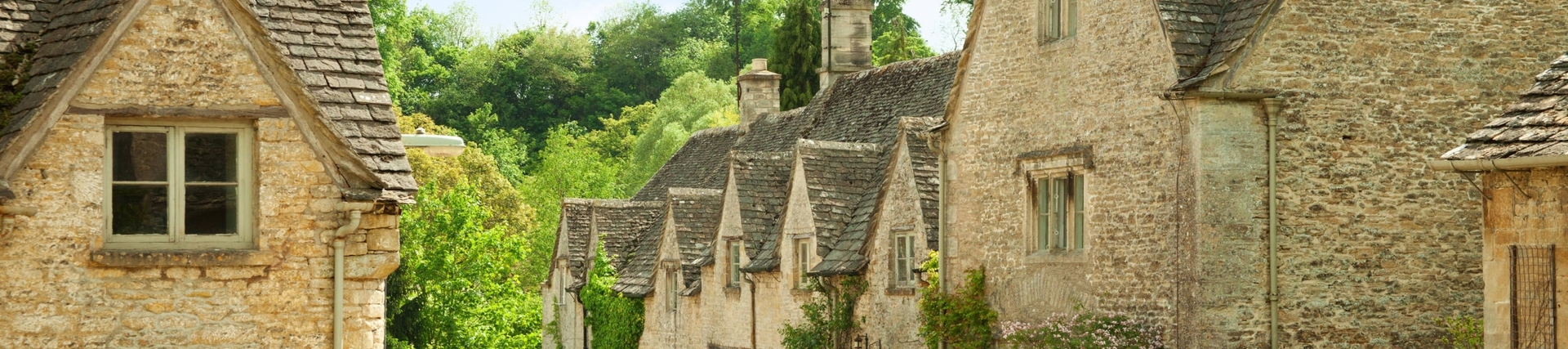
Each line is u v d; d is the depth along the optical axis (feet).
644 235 133.08
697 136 149.59
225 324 49.39
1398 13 69.00
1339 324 68.33
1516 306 50.60
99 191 48.52
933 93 104.68
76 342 48.14
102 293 48.47
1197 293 67.51
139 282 48.80
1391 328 68.90
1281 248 67.77
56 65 48.98
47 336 47.88
